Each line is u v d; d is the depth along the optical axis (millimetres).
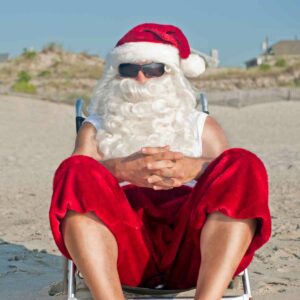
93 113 1992
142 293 1845
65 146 8055
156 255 1794
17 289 2354
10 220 3662
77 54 26297
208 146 1927
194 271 1786
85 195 1594
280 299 2176
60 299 2223
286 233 3174
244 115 12430
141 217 1786
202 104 2041
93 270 1575
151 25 1950
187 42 1978
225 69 23359
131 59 1888
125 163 1734
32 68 24172
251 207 1583
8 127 10000
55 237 1634
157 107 1865
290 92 16188
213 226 1607
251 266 2604
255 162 1640
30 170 5801
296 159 6113
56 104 13805
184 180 1739
